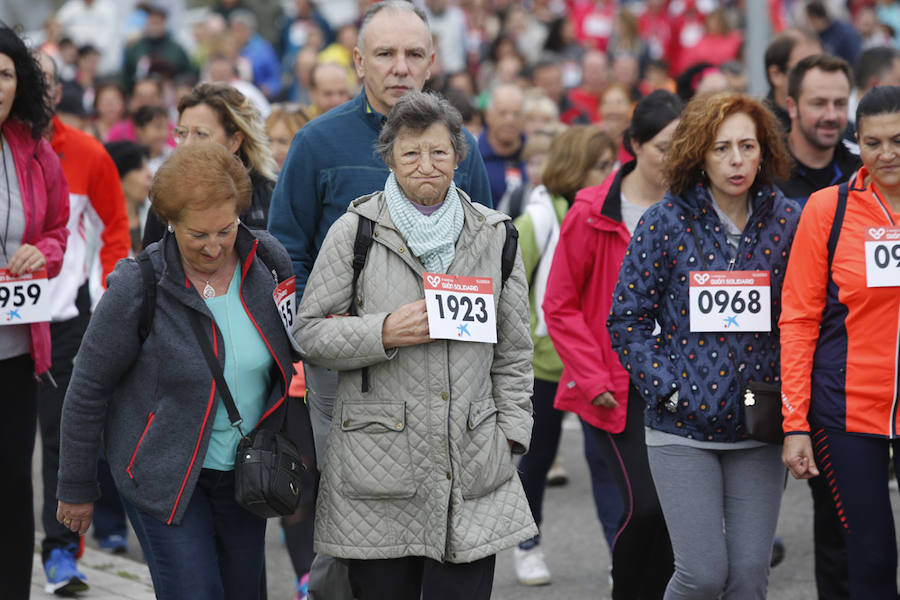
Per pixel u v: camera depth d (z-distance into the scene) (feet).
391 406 48.62
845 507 53.36
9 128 61.82
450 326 47.93
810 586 73.46
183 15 266.57
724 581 53.11
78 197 76.07
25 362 61.46
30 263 60.18
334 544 49.42
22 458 61.36
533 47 228.43
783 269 54.24
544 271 75.61
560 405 65.00
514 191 92.43
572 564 79.61
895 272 51.75
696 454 53.42
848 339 53.01
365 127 57.47
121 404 48.57
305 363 56.34
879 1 212.84
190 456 47.83
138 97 138.82
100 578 76.23
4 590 61.16
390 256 49.21
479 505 49.14
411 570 50.39
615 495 72.49
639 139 64.03
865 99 52.85
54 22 214.69
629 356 54.03
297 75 193.16
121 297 47.29
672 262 54.44
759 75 134.51
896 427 52.47
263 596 54.65
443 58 212.23
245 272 49.21
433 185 48.62
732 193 53.47
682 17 197.26
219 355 48.24
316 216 57.57
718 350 53.57
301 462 48.67
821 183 70.03
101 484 81.46
